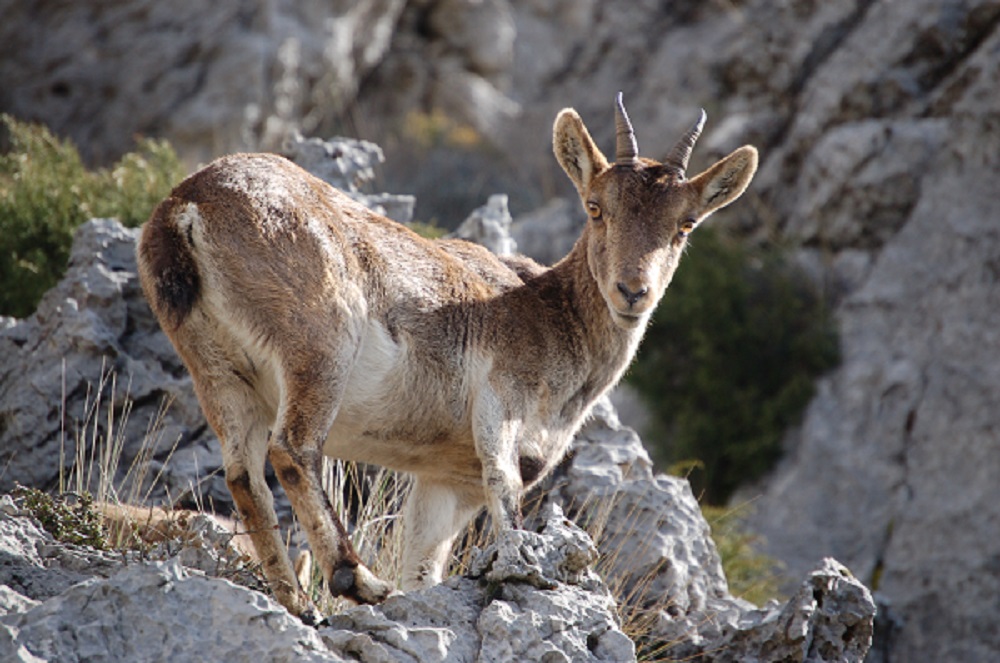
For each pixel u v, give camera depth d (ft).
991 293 156.87
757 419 168.66
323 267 63.72
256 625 50.47
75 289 89.66
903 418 157.79
